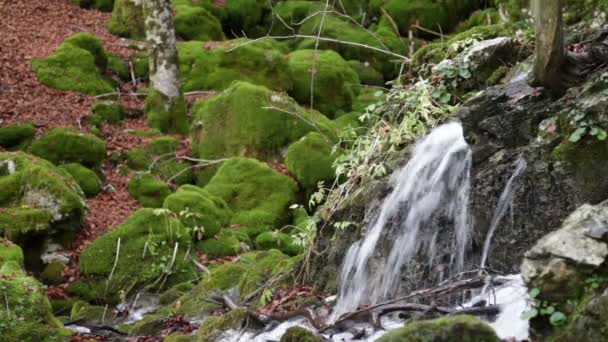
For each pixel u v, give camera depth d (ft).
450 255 17.47
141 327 20.02
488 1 58.65
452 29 58.39
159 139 38.32
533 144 16.38
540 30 16.75
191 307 21.86
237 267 24.13
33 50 45.73
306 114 37.50
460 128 18.12
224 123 37.55
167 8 41.65
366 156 20.49
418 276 17.69
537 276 13.42
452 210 17.66
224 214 31.48
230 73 46.21
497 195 16.69
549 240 13.53
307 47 54.60
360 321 16.60
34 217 26.94
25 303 18.33
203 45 49.44
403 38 56.80
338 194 20.57
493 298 15.39
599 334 12.54
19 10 51.88
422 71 23.11
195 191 31.83
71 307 25.50
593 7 21.39
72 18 53.57
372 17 59.47
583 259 12.98
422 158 18.78
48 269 26.84
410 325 13.08
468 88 20.93
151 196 33.76
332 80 47.21
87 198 32.89
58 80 42.29
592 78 16.60
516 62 20.57
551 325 13.32
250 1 59.72
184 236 27.58
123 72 46.93
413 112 20.45
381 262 18.40
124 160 36.86
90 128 38.37
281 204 33.04
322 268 20.04
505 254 16.40
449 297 16.49
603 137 15.35
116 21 52.80
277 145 36.60
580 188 15.65
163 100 41.60
